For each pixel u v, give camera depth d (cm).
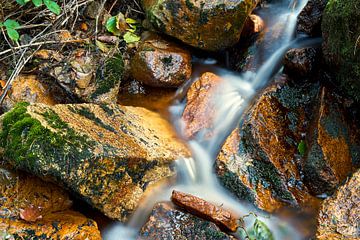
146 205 120
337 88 138
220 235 111
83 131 115
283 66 150
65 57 144
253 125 130
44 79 141
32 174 111
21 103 118
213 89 148
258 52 160
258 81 154
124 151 115
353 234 105
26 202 110
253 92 152
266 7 174
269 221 119
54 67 142
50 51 145
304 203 122
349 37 127
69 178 108
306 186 125
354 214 108
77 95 140
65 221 110
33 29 151
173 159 127
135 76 152
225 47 159
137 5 168
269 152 127
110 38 154
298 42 156
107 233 116
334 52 134
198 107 143
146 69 148
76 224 110
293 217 120
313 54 144
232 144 130
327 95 135
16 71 138
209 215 115
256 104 136
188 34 153
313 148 126
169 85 151
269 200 122
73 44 150
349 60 129
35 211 110
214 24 151
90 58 146
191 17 150
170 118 146
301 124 136
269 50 159
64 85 140
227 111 143
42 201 112
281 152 129
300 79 146
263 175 125
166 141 133
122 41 157
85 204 118
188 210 117
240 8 149
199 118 141
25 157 107
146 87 153
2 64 143
